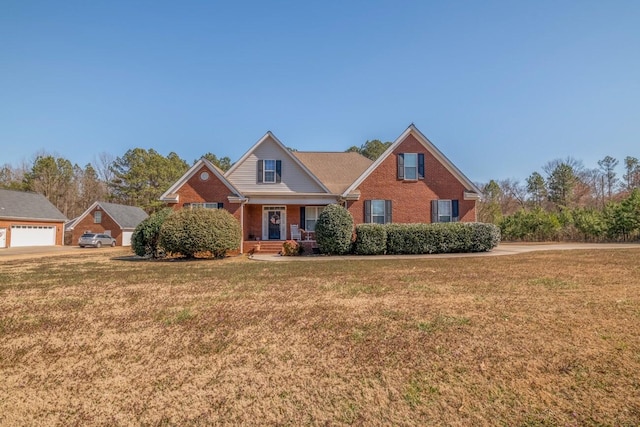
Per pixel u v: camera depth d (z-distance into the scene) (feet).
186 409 10.41
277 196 68.33
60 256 71.51
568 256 48.88
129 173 168.76
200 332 17.13
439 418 9.70
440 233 59.36
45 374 12.86
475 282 28.73
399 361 13.30
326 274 35.14
